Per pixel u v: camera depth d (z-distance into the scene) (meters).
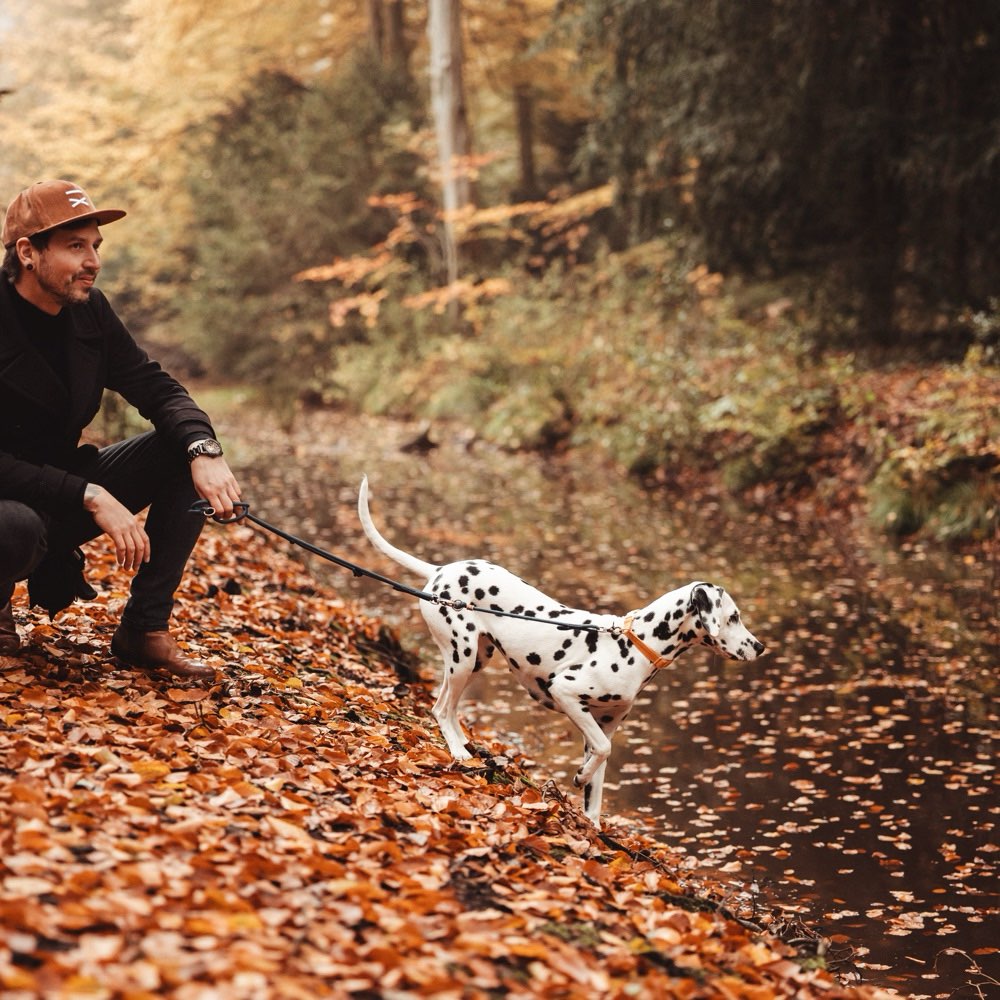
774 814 5.99
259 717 4.44
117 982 2.33
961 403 13.54
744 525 13.78
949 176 14.97
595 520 14.22
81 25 37.78
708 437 16.94
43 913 2.56
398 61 31.02
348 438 23.09
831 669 8.42
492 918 3.06
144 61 30.14
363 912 2.89
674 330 19.72
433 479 17.73
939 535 12.34
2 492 3.99
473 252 26.62
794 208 17.81
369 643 7.51
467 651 5.00
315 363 29.08
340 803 3.73
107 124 28.83
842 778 6.46
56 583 4.40
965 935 4.74
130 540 4.04
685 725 7.34
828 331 17.52
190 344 30.97
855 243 17.19
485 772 4.78
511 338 23.88
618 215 20.92
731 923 3.78
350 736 4.60
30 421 4.14
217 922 2.67
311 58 34.09
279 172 30.05
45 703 3.97
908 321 17.00
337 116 29.58
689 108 17.58
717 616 4.77
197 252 32.47
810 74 15.73
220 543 8.20
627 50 18.39
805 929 4.36
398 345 27.33
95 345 4.27
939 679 8.12
